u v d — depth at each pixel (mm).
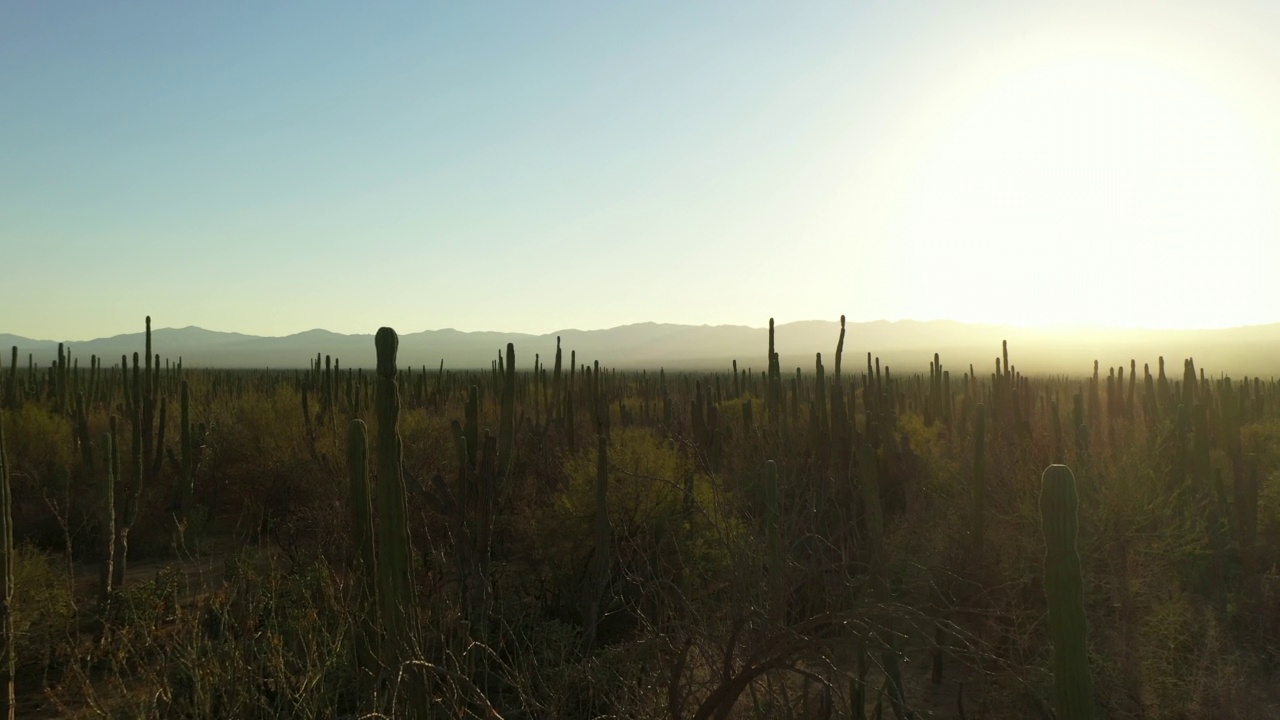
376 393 5824
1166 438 14727
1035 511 9547
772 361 15367
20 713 7277
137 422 14023
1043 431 16141
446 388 30766
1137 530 9117
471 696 6102
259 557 11727
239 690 6059
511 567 10773
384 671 5699
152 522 14953
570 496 11016
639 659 6219
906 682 8125
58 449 17172
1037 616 8109
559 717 6105
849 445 11383
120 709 6195
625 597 9414
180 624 6766
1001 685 7309
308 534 12664
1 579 6746
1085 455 10508
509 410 11711
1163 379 24734
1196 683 7496
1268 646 8578
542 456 14383
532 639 7633
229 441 18547
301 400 21234
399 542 5770
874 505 8266
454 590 8477
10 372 24609
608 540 8812
